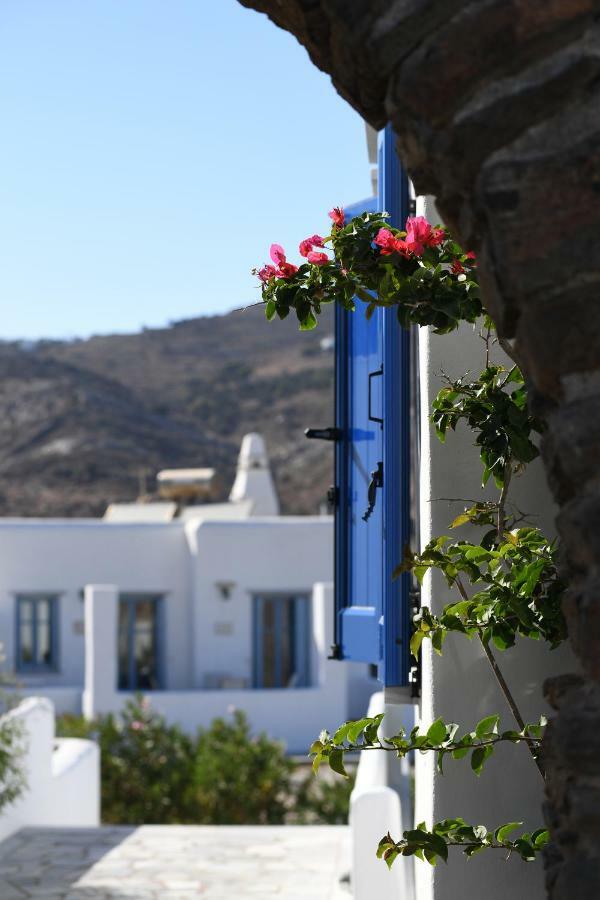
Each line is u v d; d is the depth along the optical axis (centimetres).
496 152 256
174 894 1012
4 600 2800
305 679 2794
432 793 445
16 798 1241
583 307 253
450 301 374
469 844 396
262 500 3628
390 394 538
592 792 255
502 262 256
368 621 588
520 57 254
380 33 263
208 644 2791
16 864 1113
